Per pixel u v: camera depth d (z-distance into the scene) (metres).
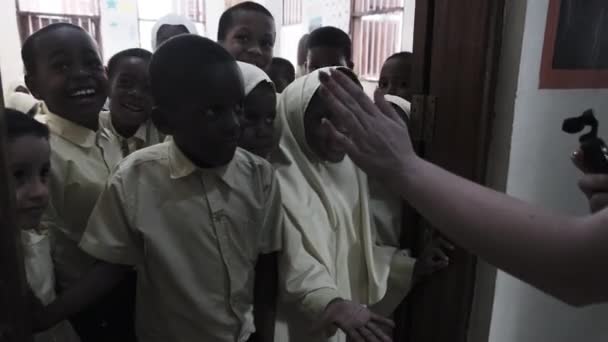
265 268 0.83
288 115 0.88
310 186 0.87
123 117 1.08
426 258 0.93
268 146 0.84
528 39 0.79
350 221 0.90
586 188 0.52
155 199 0.68
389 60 1.47
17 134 0.61
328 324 0.75
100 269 0.70
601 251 0.38
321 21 4.61
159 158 0.70
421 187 0.48
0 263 0.47
